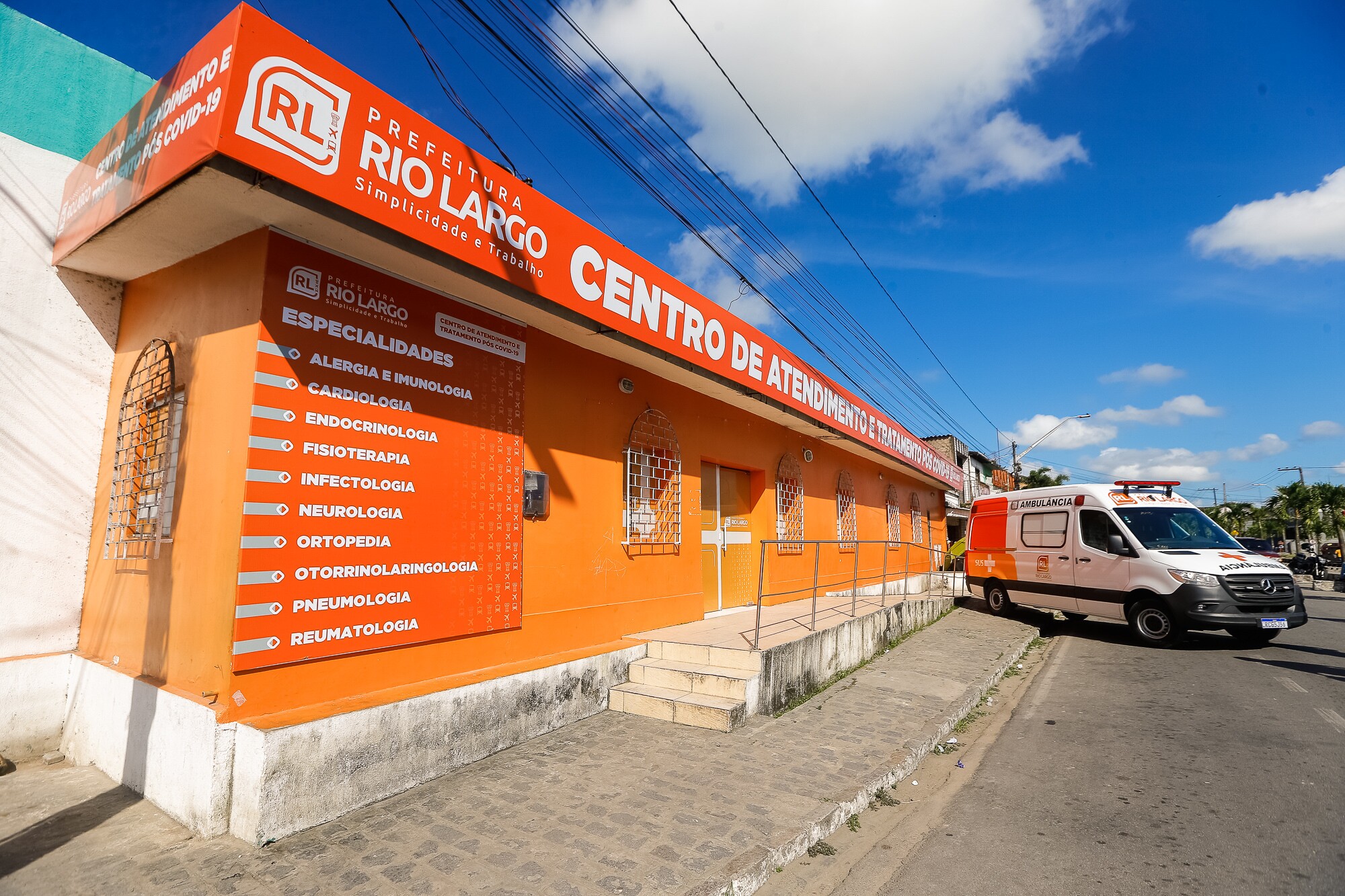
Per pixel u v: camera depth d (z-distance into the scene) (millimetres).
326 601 4086
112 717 4355
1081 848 3746
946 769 5145
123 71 5562
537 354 5984
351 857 3328
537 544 5848
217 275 4297
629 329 6273
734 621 8180
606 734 5355
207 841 3473
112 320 5230
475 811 3889
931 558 20891
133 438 4816
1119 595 10203
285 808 3520
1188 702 6695
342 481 4234
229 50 3258
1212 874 3412
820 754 5023
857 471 14516
